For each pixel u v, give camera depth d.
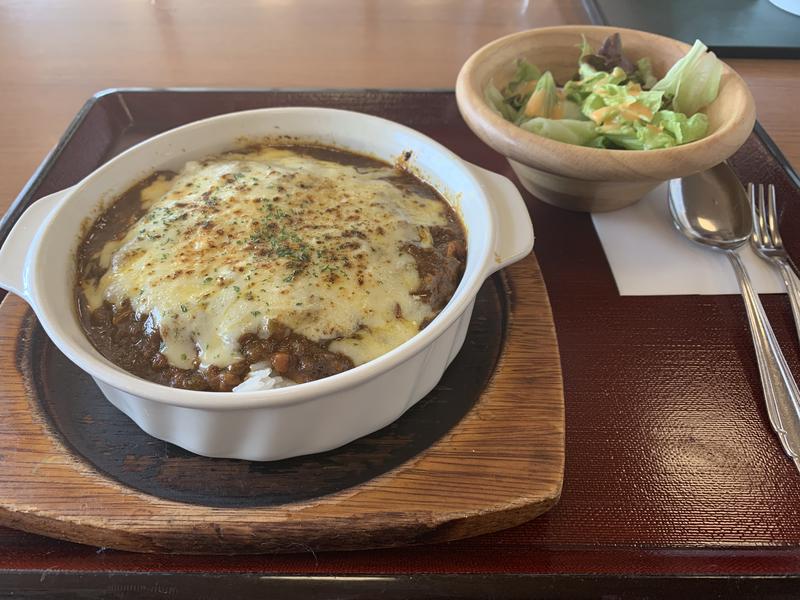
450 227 0.28
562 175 0.28
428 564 0.21
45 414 0.24
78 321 0.24
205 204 0.27
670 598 0.20
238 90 0.41
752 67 0.49
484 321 0.28
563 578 0.20
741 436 0.24
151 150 0.30
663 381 0.26
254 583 0.20
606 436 0.24
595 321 0.28
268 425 0.20
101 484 0.22
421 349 0.20
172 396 0.19
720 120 0.31
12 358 0.26
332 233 0.26
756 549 0.21
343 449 0.23
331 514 0.21
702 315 0.29
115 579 0.20
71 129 0.37
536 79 0.36
